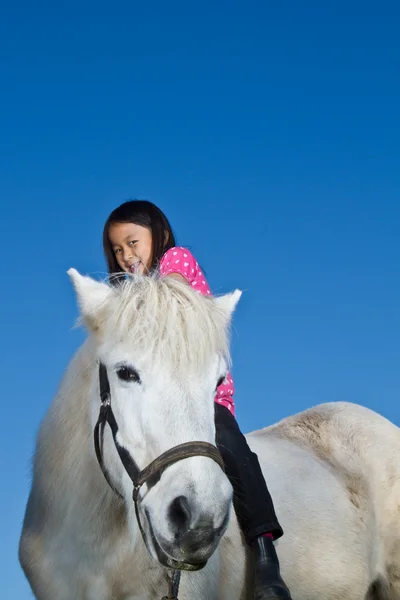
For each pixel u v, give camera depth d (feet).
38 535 12.07
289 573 14.05
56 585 11.78
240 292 12.16
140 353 10.01
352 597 14.99
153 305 10.16
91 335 11.41
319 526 14.70
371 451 16.66
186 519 9.25
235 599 12.95
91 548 11.43
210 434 9.81
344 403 18.04
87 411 11.68
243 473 12.56
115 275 11.79
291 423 17.17
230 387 13.20
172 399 9.81
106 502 11.33
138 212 13.16
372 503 16.07
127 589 11.44
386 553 16.15
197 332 10.00
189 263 12.71
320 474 15.52
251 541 12.58
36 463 12.50
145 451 9.94
